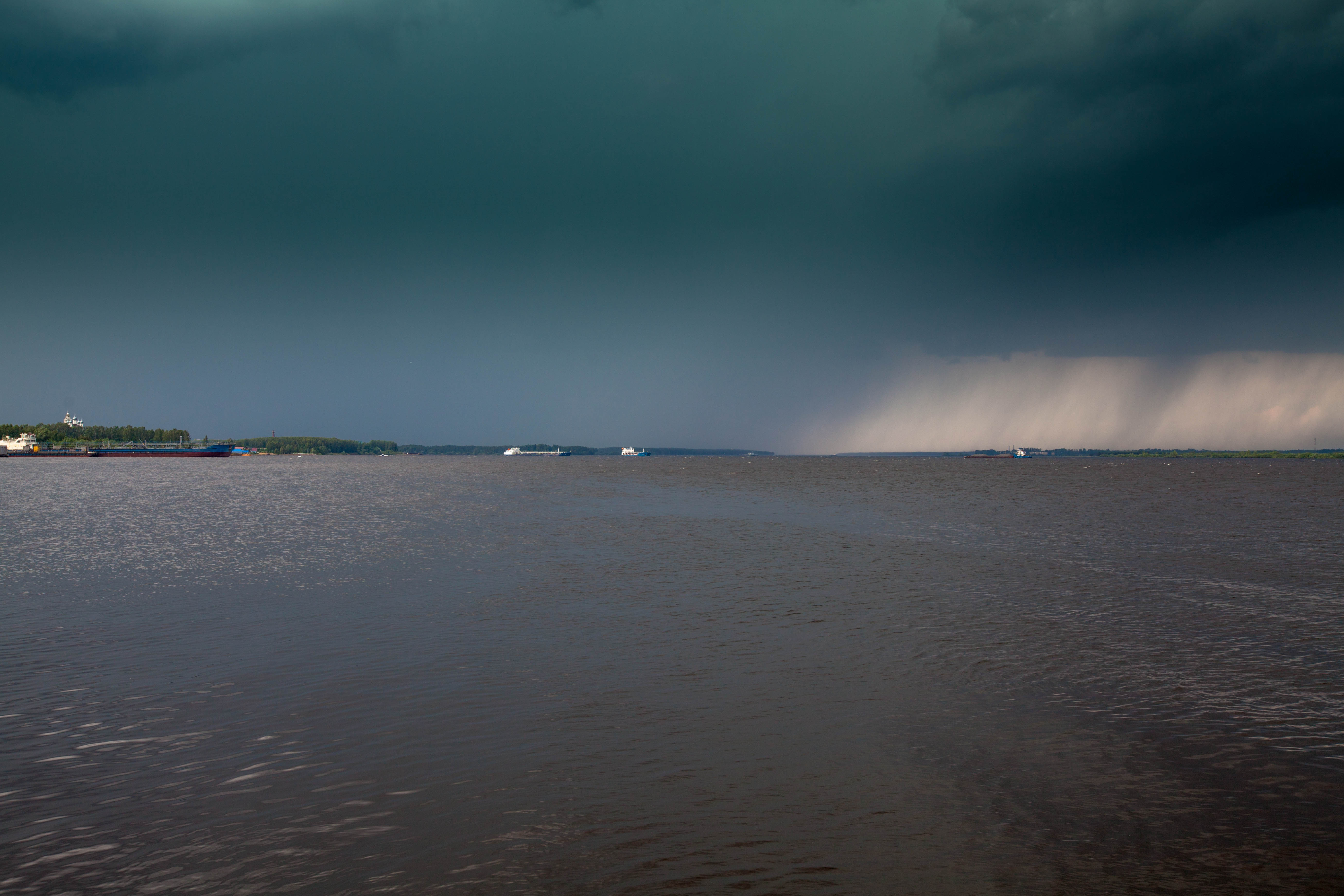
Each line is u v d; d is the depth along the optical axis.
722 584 32.03
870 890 9.91
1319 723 15.70
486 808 12.02
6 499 86.38
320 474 186.38
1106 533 52.12
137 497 90.81
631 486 128.88
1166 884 10.02
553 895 9.79
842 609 26.97
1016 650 21.36
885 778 13.09
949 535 51.25
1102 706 16.69
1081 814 11.87
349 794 12.51
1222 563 38.22
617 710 16.39
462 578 33.41
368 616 25.61
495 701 16.92
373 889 9.94
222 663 19.78
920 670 19.42
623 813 11.86
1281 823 11.59
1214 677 18.80
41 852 10.86
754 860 10.59
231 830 11.41
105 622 24.48
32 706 16.50
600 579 33.19
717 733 15.08
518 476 177.38
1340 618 25.50
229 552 41.84
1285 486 123.44
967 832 11.34
